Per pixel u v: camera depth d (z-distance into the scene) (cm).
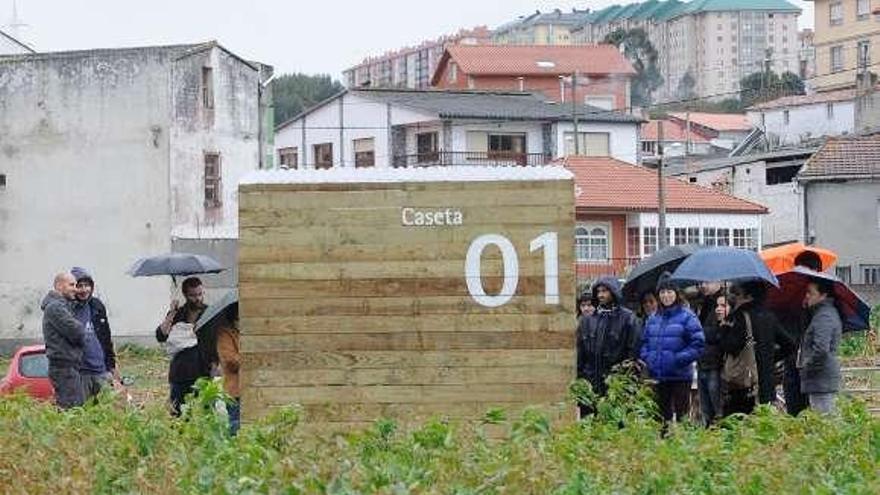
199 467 1085
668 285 1650
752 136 8688
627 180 6228
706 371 1653
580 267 6084
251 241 1505
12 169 5431
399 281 1498
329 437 1295
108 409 1338
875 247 5809
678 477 1083
